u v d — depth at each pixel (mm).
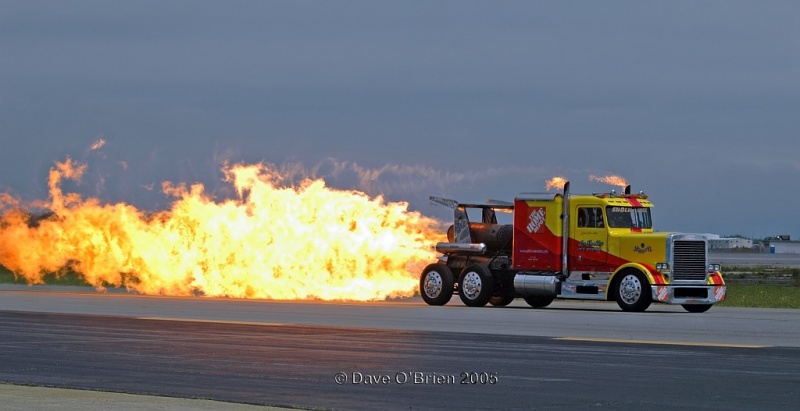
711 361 20031
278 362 19969
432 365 19516
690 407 15094
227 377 18078
